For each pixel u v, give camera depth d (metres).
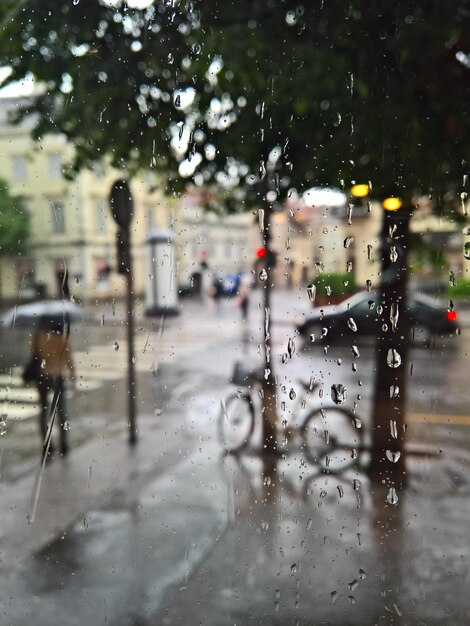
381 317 3.42
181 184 3.60
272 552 2.35
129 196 3.94
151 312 5.81
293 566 2.27
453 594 2.03
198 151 3.14
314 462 3.35
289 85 2.39
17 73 2.71
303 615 1.96
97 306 5.78
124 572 2.21
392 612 1.96
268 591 2.09
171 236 5.27
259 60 2.40
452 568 2.19
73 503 2.86
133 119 2.93
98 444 3.78
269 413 4.02
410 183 2.69
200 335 8.08
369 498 2.87
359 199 3.01
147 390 5.34
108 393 5.17
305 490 2.99
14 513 2.77
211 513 2.74
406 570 2.20
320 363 5.18
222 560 2.32
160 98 2.87
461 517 2.62
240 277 8.11
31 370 3.90
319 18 2.40
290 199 3.46
